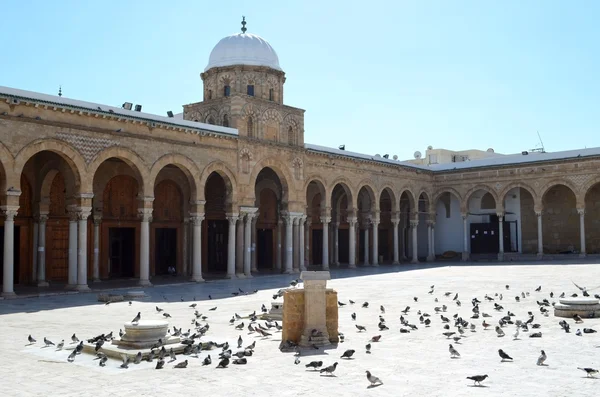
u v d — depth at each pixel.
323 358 11.81
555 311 17.53
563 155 46.94
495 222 52.47
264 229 43.66
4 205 24.31
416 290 25.92
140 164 29.64
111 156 28.33
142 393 9.29
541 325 15.81
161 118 31.38
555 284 27.36
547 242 49.72
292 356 12.05
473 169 50.41
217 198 40.03
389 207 53.34
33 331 15.43
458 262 49.75
